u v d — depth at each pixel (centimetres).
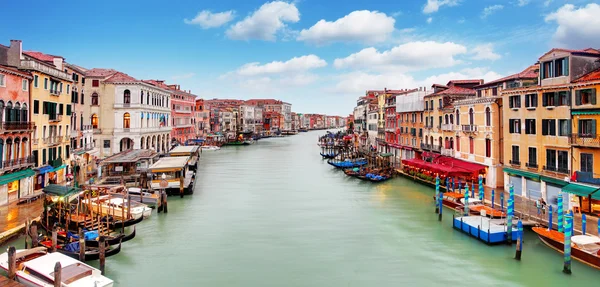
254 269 1758
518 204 2533
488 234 1994
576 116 2256
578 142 2205
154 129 5638
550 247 1897
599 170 2130
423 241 2108
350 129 13738
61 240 1892
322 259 1875
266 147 9562
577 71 2302
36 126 2856
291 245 2069
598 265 1631
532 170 2628
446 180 3256
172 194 3341
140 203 2634
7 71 2477
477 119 3294
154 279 1644
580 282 1580
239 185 3925
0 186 2408
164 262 1830
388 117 5859
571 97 2284
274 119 16275
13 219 2134
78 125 3994
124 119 4975
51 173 3070
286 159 6612
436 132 4138
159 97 5953
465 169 3241
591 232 1922
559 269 1702
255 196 3344
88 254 1714
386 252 1958
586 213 2211
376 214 2688
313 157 6981
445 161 3769
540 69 2553
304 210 2827
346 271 1736
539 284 1576
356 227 2381
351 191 3553
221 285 1597
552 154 2459
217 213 2733
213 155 7356
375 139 6781
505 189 2945
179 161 3812
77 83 3988
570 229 1641
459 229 2270
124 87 4934
